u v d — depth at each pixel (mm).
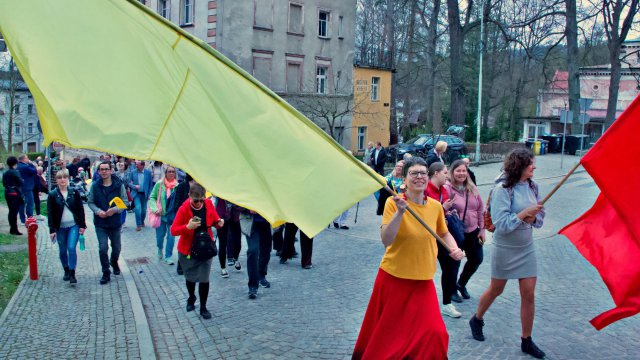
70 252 8633
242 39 30094
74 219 8719
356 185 3512
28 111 58438
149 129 2973
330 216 3434
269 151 3307
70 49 2836
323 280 8875
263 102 3268
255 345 6125
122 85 2928
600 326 4840
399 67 54000
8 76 46531
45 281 8836
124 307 7402
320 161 3439
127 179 14359
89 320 6875
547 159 35844
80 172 19594
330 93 34906
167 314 7246
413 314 4605
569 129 53875
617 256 4801
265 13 31125
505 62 53656
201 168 3115
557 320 6730
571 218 14453
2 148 41688
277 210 3307
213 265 10000
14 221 13500
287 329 6617
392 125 43875
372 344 4715
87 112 2859
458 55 39938
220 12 29484
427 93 52906
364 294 8062
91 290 8281
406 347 4574
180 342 6246
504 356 5633
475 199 7199
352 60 36406
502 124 52781
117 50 2918
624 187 4484
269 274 9289
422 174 4629
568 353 5734
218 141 3158
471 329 6172
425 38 45281
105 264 8727
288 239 10023
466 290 7812
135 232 14000
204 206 7039
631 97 53906
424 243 4633
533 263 5598
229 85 3170
